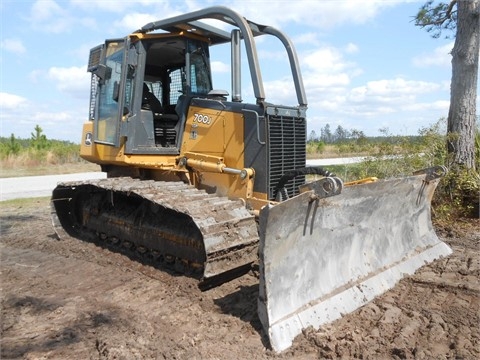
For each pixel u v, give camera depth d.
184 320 4.23
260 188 5.29
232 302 4.57
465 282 5.21
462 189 9.00
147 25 5.82
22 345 3.75
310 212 4.13
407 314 4.34
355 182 5.45
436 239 6.49
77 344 3.75
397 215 5.70
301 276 4.16
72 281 5.50
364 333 3.93
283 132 5.45
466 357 3.51
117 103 6.19
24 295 5.03
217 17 5.43
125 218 6.31
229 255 4.70
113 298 4.86
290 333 3.77
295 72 5.94
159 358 3.49
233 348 3.66
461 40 9.30
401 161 9.70
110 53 6.52
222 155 5.64
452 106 9.53
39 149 27.92
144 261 5.96
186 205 4.88
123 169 6.90
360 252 4.98
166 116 6.44
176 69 6.72
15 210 10.94
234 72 5.61
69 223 7.57
